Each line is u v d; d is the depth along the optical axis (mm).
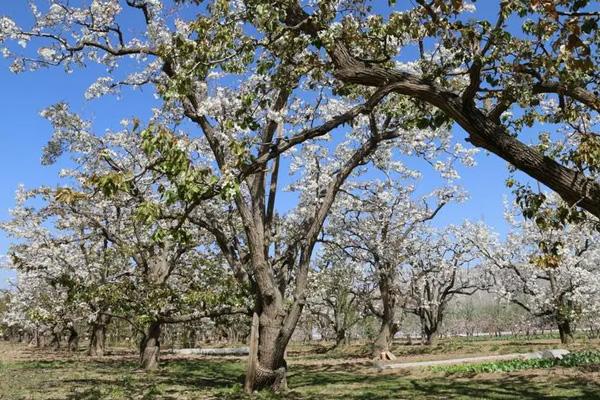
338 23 7934
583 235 26609
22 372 18922
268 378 12680
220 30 8219
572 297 26828
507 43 7402
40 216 23328
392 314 27953
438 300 35969
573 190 6473
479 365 19406
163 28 13547
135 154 19875
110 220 21609
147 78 14797
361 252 27828
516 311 50312
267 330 12766
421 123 8781
